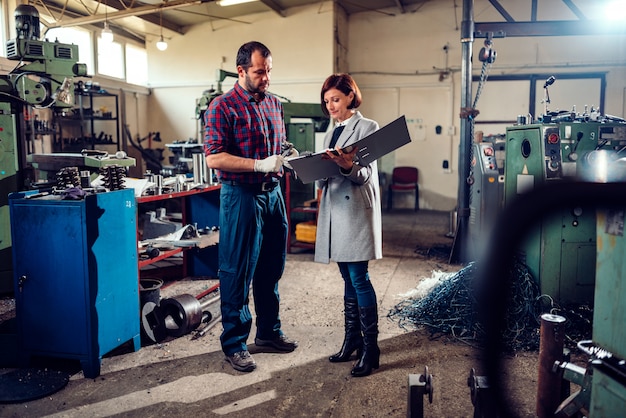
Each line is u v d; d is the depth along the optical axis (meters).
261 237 2.48
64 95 3.60
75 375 2.41
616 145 3.22
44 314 2.39
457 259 4.86
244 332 2.50
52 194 2.50
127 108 9.16
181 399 2.18
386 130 2.07
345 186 2.29
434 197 9.31
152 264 4.02
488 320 1.04
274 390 2.25
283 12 8.69
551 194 0.89
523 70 8.61
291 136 6.25
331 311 3.37
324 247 2.37
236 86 2.42
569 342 2.75
